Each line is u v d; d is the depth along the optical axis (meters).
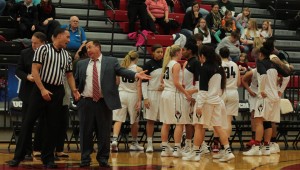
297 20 19.23
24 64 10.41
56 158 11.03
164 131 12.03
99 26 17.05
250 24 17.44
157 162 10.87
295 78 16.06
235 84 12.48
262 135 12.53
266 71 12.35
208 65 10.83
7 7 16.41
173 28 17.27
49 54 9.55
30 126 9.72
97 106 9.80
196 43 11.91
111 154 12.22
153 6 17.11
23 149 9.80
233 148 14.17
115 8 17.75
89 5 17.06
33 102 9.65
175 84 11.56
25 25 15.57
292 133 16.38
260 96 12.40
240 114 15.12
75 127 12.98
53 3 17.28
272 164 10.98
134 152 12.73
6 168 9.61
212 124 10.99
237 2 19.81
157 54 12.55
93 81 9.73
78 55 11.81
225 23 17.34
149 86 12.66
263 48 12.52
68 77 9.88
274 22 18.66
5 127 13.86
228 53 12.48
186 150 12.01
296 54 18.45
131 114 12.77
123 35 16.86
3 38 15.15
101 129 9.86
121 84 12.70
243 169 10.12
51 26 15.17
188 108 11.83
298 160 11.71
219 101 10.93
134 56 12.57
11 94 13.91
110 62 9.81
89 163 9.91
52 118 9.71
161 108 11.99
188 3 18.52
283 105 13.92
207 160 11.38
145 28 16.62
